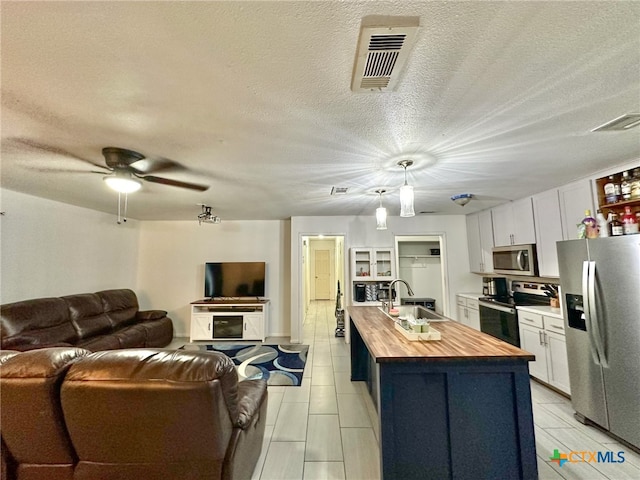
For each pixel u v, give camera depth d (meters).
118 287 5.15
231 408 1.47
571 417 2.56
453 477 1.68
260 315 5.23
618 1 0.96
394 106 1.61
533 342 3.24
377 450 2.16
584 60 1.25
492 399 1.71
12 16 0.99
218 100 1.54
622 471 1.91
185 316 5.67
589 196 2.89
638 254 2.06
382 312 3.20
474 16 1.03
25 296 3.58
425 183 3.16
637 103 1.59
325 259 11.05
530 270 3.66
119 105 1.58
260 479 1.86
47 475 1.41
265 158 2.38
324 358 4.27
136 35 1.09
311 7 0.98
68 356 1.40
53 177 2.88
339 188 3.36
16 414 1.31
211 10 0.99
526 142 2.09
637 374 2.06
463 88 1.45
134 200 3.95
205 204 4.24
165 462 1.38
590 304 2.33
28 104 1.56
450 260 5.27
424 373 1.72
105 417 1.30
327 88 1.44
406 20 1.04
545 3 0.97
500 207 4.34
